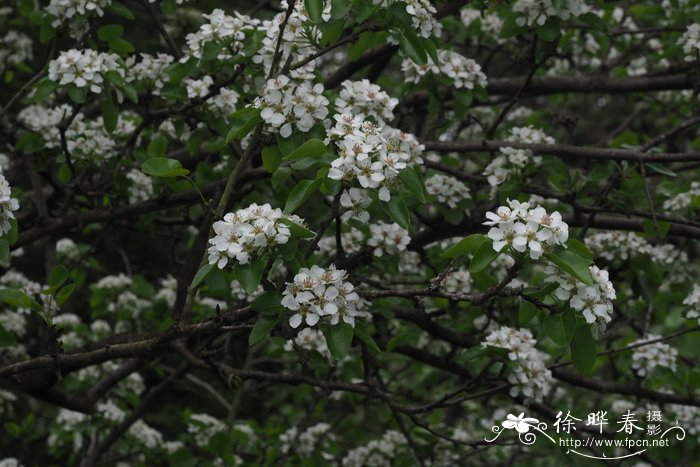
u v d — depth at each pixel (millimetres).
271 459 7129
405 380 8945
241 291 6023
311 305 3430
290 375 5621
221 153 6141
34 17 5398
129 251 11672
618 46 7922
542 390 4891
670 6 7371
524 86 5859
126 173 6441
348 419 8883
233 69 5262
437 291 3613
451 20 6945
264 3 7406
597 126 14117
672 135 5750
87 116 7375
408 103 6812
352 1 4020
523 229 3277
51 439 8250
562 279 3441
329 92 4727
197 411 12375
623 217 6191
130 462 8328
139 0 5828
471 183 6215
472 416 9195
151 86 5656
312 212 11180
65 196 6375
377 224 5113
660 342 6039
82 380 7547
